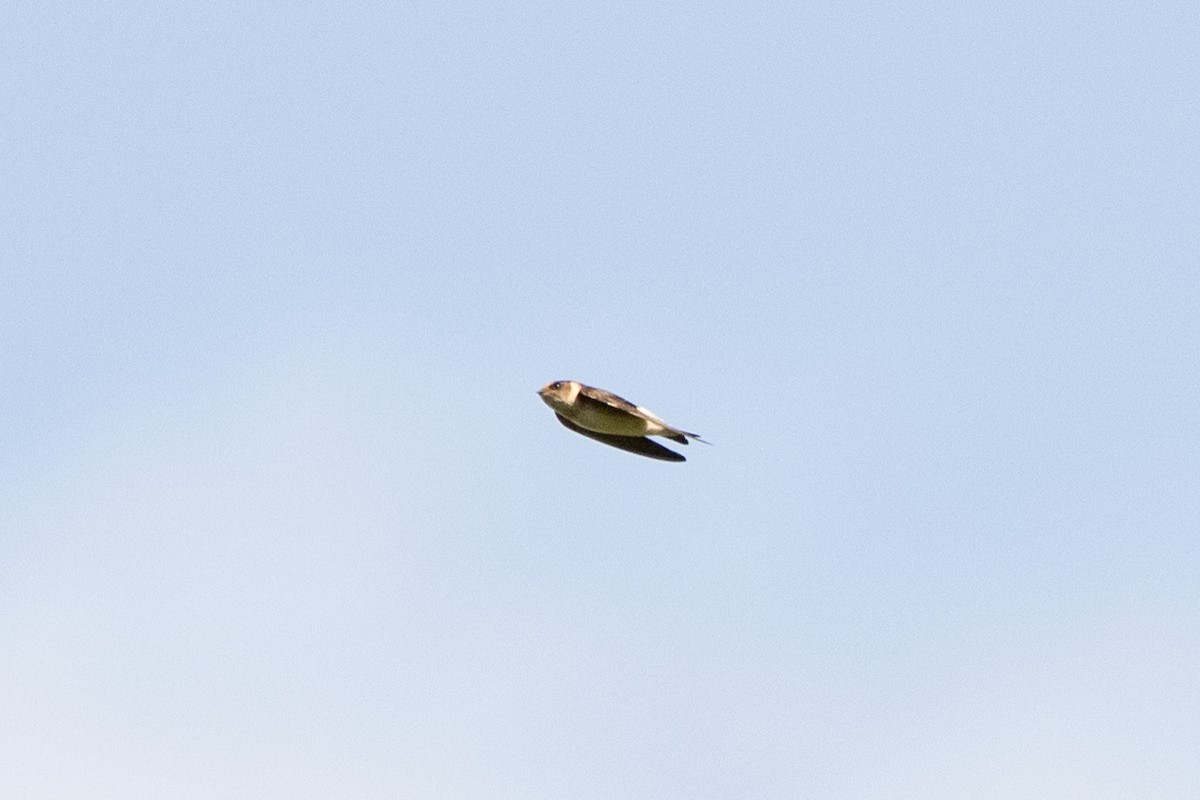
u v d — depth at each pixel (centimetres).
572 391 2747
